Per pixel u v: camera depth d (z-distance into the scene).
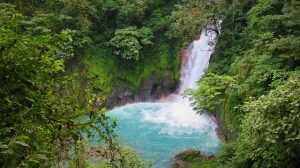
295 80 6.57
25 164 1.89
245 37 15.20
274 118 6.08
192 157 12.20
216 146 13.34
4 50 2.16
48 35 2.36
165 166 11.88
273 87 10.77
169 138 14.55
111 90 19.42
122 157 3.28
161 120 16.97
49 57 2.46
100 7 20.19
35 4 18.47
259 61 11.80
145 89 20.25
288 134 5.81
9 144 1.81
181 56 20.36
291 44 10.53
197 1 16.89
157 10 20.97
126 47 19.11
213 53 17.41
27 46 2.26
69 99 2.61
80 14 18.48
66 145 2.73
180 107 18.64
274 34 12.68
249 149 7.70
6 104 2.12
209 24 17.02
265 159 6.80
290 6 11.60
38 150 2.10
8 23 2.41
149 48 20.69
